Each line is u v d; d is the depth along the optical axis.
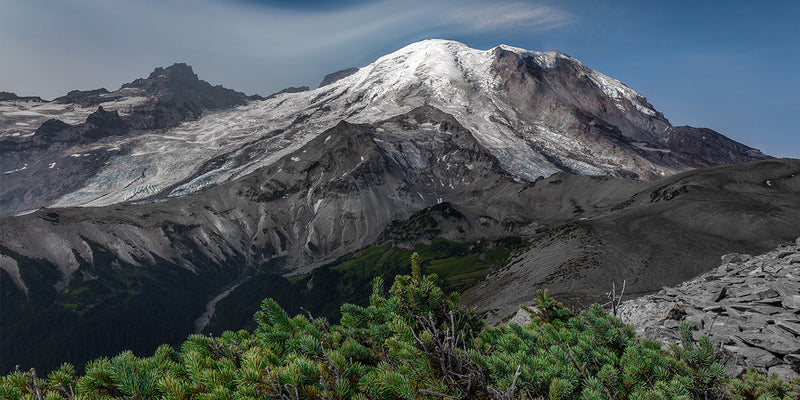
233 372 3.24
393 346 3.75
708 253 120.88
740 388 4.32
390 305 4.56
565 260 118.81
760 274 9.59
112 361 3.43
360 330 4.34
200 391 3.16
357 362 3.57
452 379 3.33
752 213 148.50
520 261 141.50
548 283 102.50
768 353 5.51
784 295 7.25
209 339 4.07
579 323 5.35
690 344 4.69
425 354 3.50
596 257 114.94
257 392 2.86
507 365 3.66
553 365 3.83
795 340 5.52
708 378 4.25
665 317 8.32
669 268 109.38
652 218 160.62
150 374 3.30
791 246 11.45
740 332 6.33
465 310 4.72
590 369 4.18
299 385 2.98
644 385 3.95
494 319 75.81
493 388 3.21
